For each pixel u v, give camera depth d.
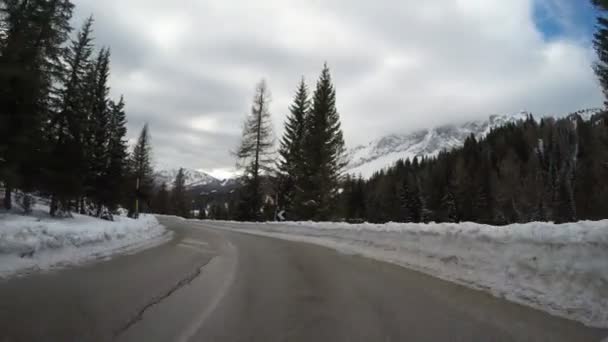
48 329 4.05
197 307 5.39
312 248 14.35
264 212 39.91
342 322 4.92
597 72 16.42
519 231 6.83
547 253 6.12
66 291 5.64
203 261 9.86
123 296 5.67
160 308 5.20
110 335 4.05
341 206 33.81
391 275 8.44
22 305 4.78
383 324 4.86
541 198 44.59
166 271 8.02
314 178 31.27
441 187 63.78
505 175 50.53
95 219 19.70
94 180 24.45
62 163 18.31
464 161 66.81
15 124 14.84
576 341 4.28
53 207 18.08
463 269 7.93
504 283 6.67
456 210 55.03
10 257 7.08
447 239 8.87
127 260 9.16
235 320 4.88
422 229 10.06
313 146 31.91
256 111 36.19
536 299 5.86
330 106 32.78
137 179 38.53
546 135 65.38
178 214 82.00
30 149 15.81
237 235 20.58
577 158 50.22
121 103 30.39
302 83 38.84
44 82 16.11
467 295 6.47
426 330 4.64
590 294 5.24
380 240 12.36
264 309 5.45
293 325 4.75
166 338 4.11
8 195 16.02
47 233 8.50
